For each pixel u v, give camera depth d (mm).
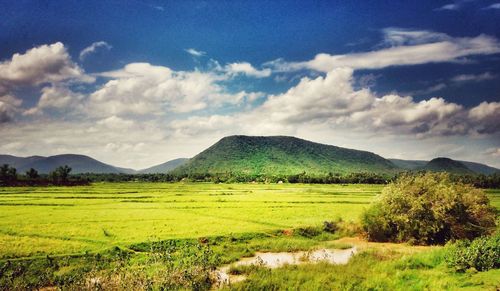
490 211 41969
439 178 44688
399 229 41906
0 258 30984
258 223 52594
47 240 38719
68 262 30984
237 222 53062
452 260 26484
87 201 82375
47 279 26859
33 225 48344
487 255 25500
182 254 32250
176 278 25375
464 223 40406
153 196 97500
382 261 29844
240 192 116750
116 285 24156
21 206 71375
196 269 26734
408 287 22266
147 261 29234
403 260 28812
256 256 35219
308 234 45781
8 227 46594
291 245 38938
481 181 150375
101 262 31422
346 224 48656
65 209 67188
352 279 24719
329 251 36781
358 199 87875
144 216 58781
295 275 26047
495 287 19781
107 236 41531
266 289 23484
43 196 92688
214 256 32250
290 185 174875
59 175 166500
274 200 85188
